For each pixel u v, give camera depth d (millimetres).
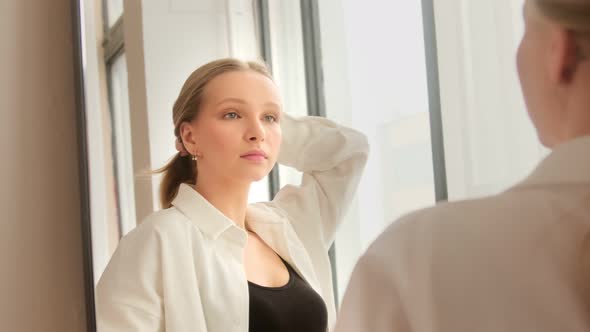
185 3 964
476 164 683
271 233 993
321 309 978
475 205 393
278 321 959
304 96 1019
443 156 716
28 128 873
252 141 979
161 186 945
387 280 395
